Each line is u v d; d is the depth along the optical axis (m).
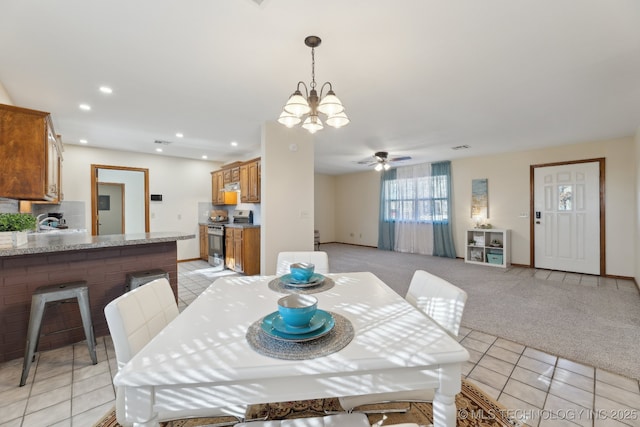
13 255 2.08
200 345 0.95
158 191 5.93
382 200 7.79
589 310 3.13
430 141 4.71
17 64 2.21
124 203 7.02
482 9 1.64
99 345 2.39
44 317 2.30
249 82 2.57
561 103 3.05
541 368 2.03
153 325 1.25
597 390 1.78
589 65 2.27
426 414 1.62
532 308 3.20
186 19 1.72
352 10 1.65
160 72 2.37
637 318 2.89
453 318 1.22
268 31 1.85
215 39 1.93
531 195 5.34
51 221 4.56
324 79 2.52
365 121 3.68
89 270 2.49
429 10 1.65
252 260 4.82
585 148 4.76
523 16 1.70
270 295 1.49
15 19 1.69
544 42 1.97
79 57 2.12
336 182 9.30
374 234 8.16
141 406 0.82
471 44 2.00
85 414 1.59
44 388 1.82
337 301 1.39
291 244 3.86
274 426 0.93
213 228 5.71
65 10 1.62
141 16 1.69
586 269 4.77
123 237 2.71
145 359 0.86
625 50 2.06
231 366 0.83
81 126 3.84
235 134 4.29
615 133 4.20
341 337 1.00
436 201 6.67
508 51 2.09
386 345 0.94
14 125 2.27
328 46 2.02
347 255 6.85
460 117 3.52
